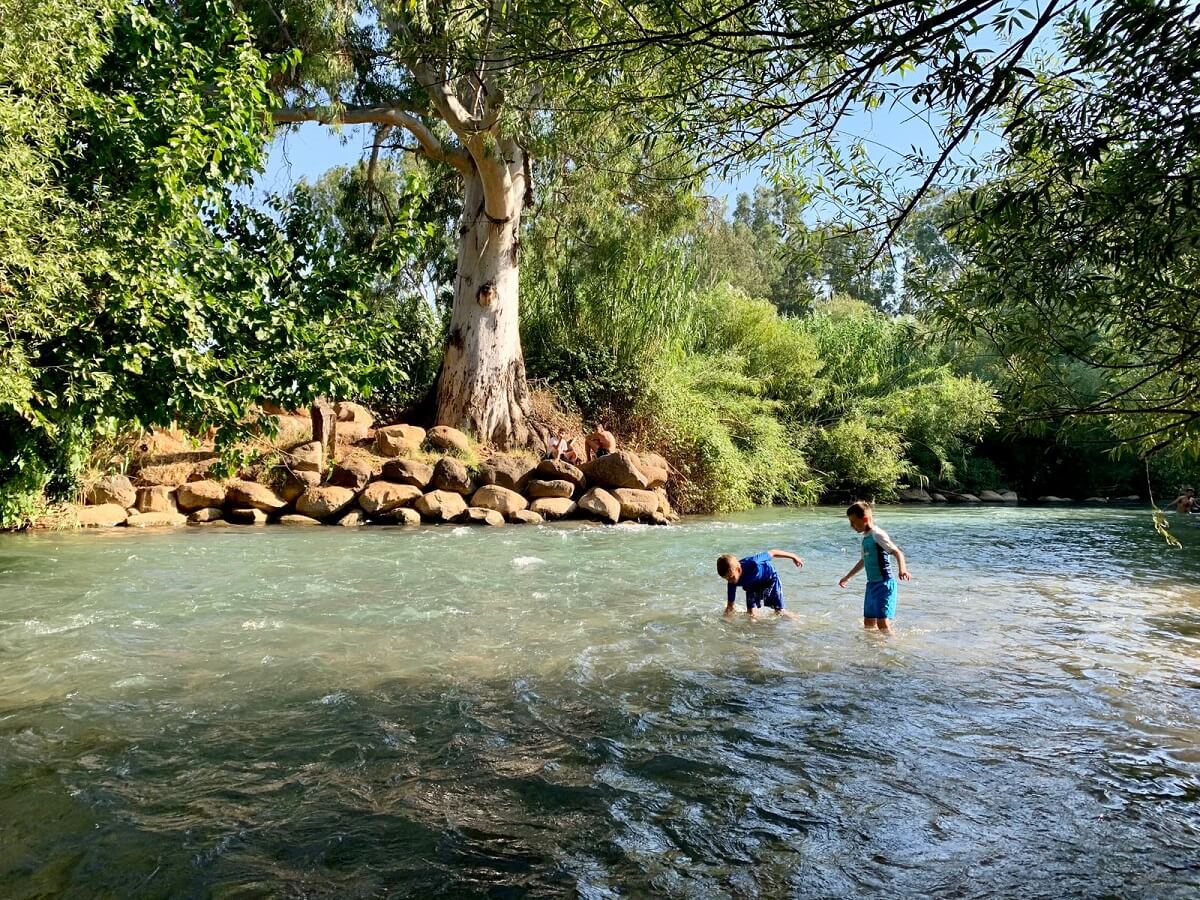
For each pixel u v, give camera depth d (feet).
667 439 74.13
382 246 39.60
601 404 77.97
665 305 79.30
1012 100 11.31
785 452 84.74
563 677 19.58
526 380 77.15
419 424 74.28
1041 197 11.16
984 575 36.76
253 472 57.36
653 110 12.90
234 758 14.44
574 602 28.71
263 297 36.19
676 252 79.87
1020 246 11.51
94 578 32.35
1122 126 10.14
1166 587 33.60
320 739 15.39
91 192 31.50
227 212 36.32
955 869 10.92
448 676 19.54
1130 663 21.33
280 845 11.42
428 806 12.68
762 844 11.59
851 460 89.97
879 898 10.22
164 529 50.16
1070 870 10.88
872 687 19.04
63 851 11.18
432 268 87.66
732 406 80.69
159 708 17.01
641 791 13.30
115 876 10.56
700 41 10.85
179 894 10.17
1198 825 12.16
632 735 15.78
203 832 11.76
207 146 33.17
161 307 30.86
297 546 42.68
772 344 92.94
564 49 12.25
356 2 53.36
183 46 33.78
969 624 25.98
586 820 12.28
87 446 49.65
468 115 56.95
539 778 13.74
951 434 96.73
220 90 34.32
